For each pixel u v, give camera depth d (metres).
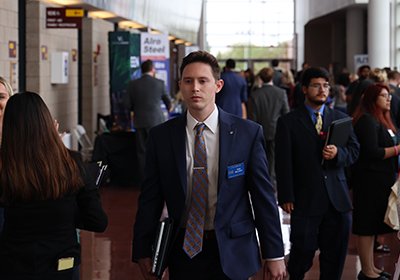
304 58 41.56
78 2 12.43
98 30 15.83
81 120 15.12
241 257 3.89
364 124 6.34
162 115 12.37
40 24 11.88
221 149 3.89
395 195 6.22
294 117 5.65
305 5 39.88
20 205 3.56
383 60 26.02
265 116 11.95
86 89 15.26
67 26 12.01
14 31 10.45
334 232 5.66
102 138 12.67
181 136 3.95
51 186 3.55
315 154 5.60
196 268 3.93
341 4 29.94
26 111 3.57
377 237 7.82
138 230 4.04
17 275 3.58
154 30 21.30
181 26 27.44
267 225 3.94
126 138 12.70
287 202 5.59
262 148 3.98
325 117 5.67
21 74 11.61
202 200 3.90
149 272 4.02
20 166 3.54
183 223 3.97
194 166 3.91
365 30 32.53
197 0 33.28
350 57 31.47
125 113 14.41
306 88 5.66
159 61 15.58
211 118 3.93
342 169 5.69
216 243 3.92
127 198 11.31
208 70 3.86
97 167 3.83
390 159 6.39
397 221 6.21
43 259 3.59
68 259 3.63
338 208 5.59
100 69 16.17
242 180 3.93
